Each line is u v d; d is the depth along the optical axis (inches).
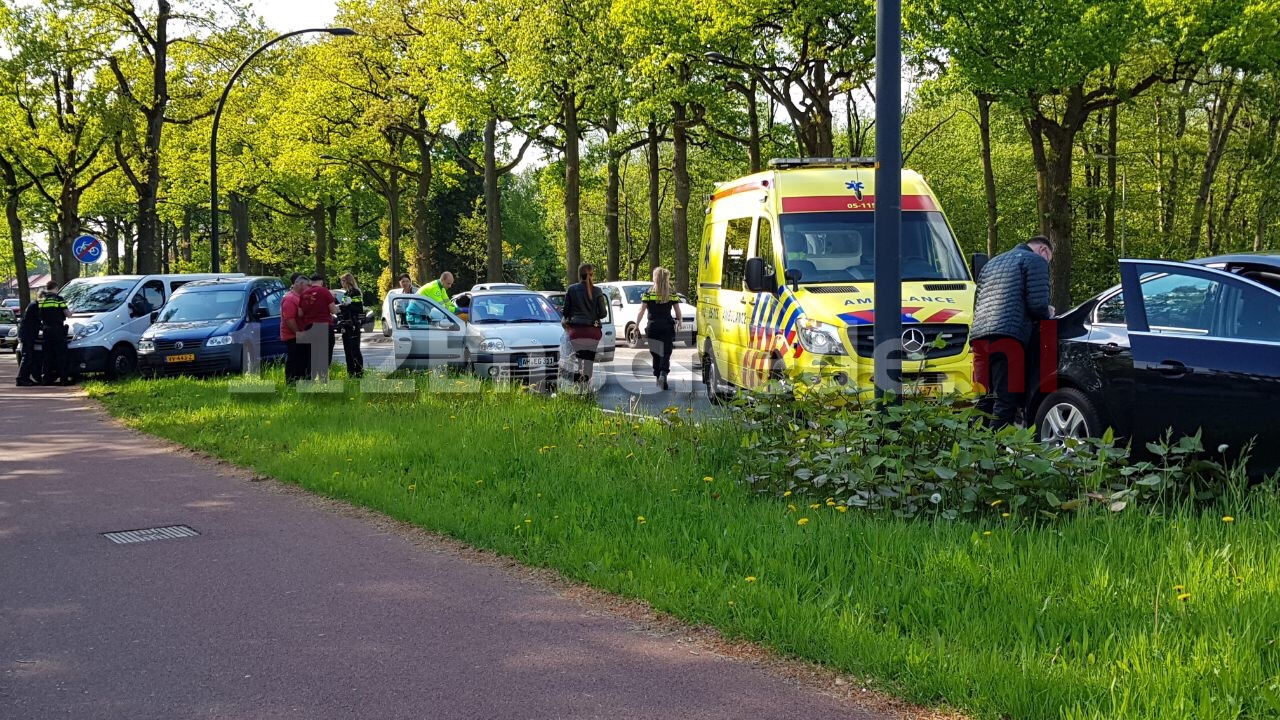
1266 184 1385.3
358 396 566.9
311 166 1806.1
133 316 815.1
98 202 1946.4
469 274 2957.7
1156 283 286.7
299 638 189.6
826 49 1093.1
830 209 457.7
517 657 177.2
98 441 463.8
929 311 400.5
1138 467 234.8
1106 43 948.0
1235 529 207.0
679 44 1180.5
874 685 158.6
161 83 1309.1
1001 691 146.5
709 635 185.0
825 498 264.7
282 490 339.9
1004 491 241.3
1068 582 188.5
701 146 1476.4
